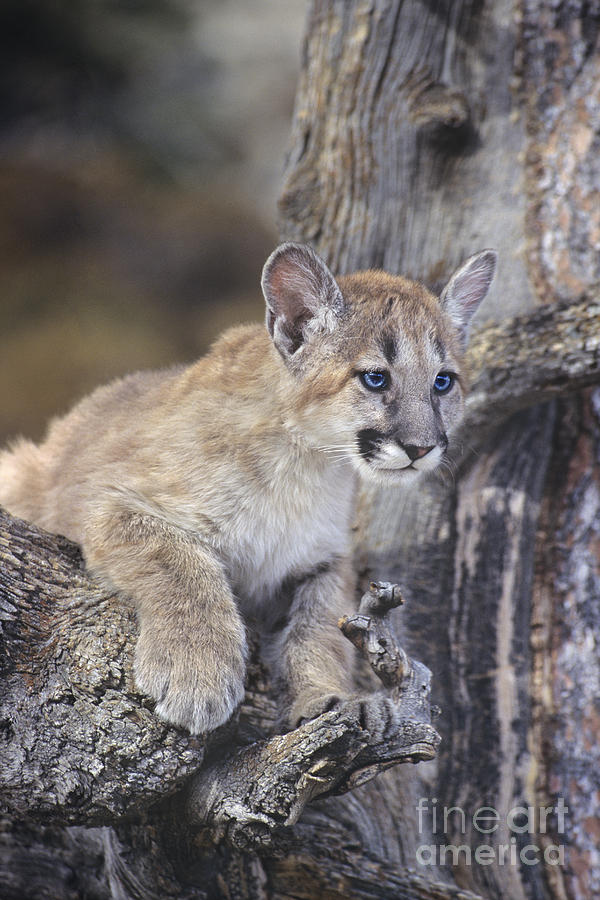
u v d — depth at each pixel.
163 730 6.81
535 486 9.67
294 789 6.64
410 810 8.88
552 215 9.84
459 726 9.19
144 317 27.06
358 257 10.50
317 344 8.34
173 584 7.49
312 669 8.14
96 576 7.62
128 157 32.59
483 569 9.51
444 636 9.41
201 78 34.62
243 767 6.89
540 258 9.82
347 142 10.57
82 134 32.69
